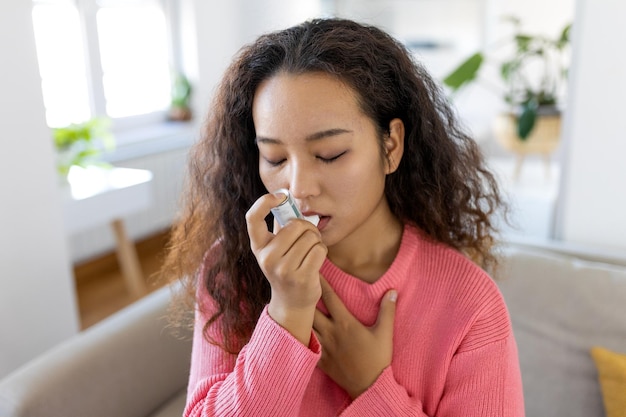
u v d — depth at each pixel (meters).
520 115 2.43
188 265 0.91
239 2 3.60
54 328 1.98
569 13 3.05
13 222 1.81
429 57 3.46
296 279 0.64
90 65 3.25
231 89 0.77
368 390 0.73
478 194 0.92
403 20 3.47
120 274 3.17
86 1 3.17
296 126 0.66
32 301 1.90
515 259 1.39
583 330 1.27
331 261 0.81
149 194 2.71
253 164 0.85
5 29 1.72
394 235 0.83
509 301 1.34
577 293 1.30
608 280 1.30
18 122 1.79
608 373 1.18
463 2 3.30
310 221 0.68
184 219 0.94
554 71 3.10
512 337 0.78
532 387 1.27
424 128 0.81
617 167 1.67
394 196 0.84
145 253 3.46
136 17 3.47
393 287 0.78
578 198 1.76
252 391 0.67
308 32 0.70
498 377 0.74
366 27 0.77
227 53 3.69
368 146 0.69
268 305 0.70
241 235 0.85
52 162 1.91
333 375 0.77
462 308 0.76
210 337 0.83
